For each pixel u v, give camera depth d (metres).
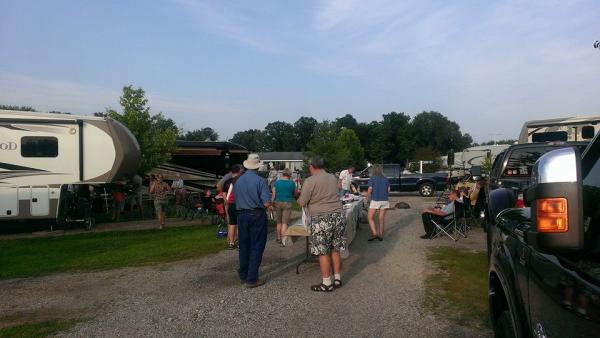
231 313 5.73
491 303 3.36
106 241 11.21
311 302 6.11
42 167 13.70
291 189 10.59
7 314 5.82
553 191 1.92
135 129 19.33
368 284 6.90
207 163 23.83
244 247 7.04
